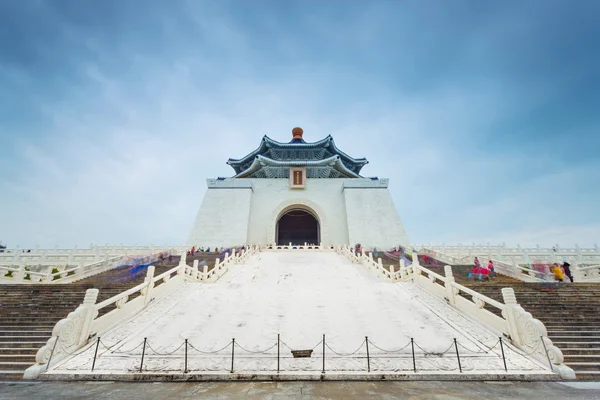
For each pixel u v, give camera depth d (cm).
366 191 3562
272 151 4066
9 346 724
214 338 716
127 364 601
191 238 3225
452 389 511
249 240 3403
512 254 2252
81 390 507
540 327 645
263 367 597
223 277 1557
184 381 555
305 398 467
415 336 727
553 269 1591
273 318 839
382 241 3250
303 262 2008
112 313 804
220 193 3512
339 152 4225
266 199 3606
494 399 463
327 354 645
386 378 561
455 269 1761
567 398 468
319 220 3519
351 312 891
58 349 624
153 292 1005
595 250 2184
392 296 1059
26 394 488
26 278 1641
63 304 1009
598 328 819
